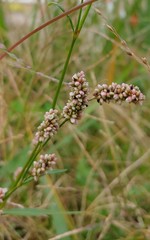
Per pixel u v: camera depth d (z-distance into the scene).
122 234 0.47
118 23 0.72
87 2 0.33
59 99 0.57
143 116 0.65
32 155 0.32
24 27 0.65
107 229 0.46
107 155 0.57
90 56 0.67
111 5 0.76
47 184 0.49
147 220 0.50
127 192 0.52
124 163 0.57
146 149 0.58
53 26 0.58
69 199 0.52
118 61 0.69
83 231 0.48
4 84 0.57
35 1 0.67
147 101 0.65
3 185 0.48
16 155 0.51
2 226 0.45
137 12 0.76
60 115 0.33
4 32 0.62
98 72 0.66
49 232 0.47
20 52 0.60
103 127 0.60
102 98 0.30
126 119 0.60
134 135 0.60
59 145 0.54
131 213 0.49
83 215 0.48
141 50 0.75
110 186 0.50
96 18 0.70
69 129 0.57
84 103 0.30
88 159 0.52
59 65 0.62
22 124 0.56
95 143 0.59
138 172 0.56
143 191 0.53
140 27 0.76
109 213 0.49
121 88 0.30
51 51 0.63
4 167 0.50
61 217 0.45
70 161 0.56
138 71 0.68
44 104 0.57
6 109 0.53
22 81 0.57
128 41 0.71
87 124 0.56
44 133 0.31
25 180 0.33
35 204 0.49
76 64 0.63
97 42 0.69
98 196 0.49
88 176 0.51
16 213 0.34
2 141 0.51
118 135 0.60
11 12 0.73
